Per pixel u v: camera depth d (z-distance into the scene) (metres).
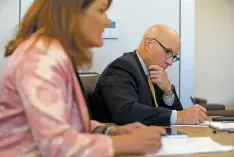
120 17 2.32
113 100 1.53
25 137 0.71
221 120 1.54
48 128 0.64
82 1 0.79
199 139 1.02
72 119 0.76
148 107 1.46
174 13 2.41
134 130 0.84
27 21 0.82
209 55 2.99
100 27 0.86
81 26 0.81
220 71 3.02
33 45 0.72
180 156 0.81
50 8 0.78
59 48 0.74
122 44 2.34
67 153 0.63
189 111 1.44
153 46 1.80
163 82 1.82
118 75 1.63
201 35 2.97
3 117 0.71
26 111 0.66
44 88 0.66
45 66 0.68
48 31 0.77
